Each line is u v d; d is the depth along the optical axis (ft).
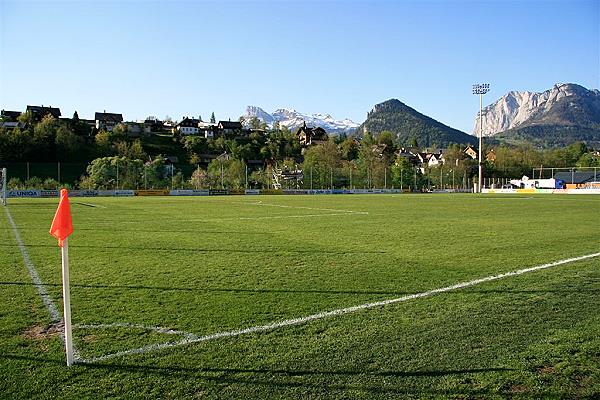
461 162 389.60
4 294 25.03
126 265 33.68
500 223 66.74
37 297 24.40
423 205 120.78
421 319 20.61
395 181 311.47
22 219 76.02
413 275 29.94
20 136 327.67
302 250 40.70
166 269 32.09
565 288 26.35
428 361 15.96
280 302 23.39
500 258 36.32
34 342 17.78
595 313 21.54
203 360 16.02
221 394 13.64
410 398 13.44
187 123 520.42
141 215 85.05
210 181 266.98
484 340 17.95
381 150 483.51
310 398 13.42
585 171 346.54
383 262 34.65
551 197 183.42
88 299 23.99
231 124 544.62
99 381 14.44
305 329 19.24
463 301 23.61
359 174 304.30
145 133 473.67
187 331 18.97
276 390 13.88
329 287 26.66
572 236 50.55
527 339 18.08
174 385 14.19
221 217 79.87
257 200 159.33
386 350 16.92
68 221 15.92
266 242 46.14
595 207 107.86
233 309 22.12
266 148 473.26
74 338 18.15
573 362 15.88
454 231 55.98
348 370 15.24
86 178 246.88
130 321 20.26
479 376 14.82
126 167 248.11
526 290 25.91
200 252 39.68
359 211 95.91
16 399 13.30
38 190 202.69
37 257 37.24
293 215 84.53
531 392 13.79
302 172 296.92
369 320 20.45
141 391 13.79
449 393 13.73
